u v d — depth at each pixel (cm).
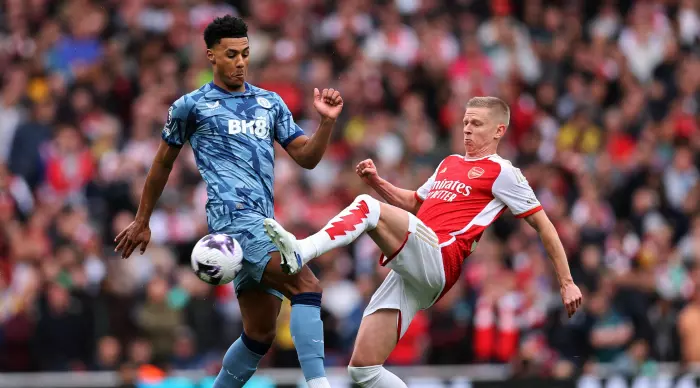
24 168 5128
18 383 3838
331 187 5097
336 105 2330
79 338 4369
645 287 4866
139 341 4325
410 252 2386
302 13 6212
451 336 4388
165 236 4784
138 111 5397
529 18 6762
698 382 4053
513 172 2505
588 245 4872
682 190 5784
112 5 6112
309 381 2259
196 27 6128
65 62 5791
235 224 2289
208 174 2317
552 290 4750
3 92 5591
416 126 5688
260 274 2286
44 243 4600
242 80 2348
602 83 6419
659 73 6531
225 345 4416
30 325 4350
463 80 6050
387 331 2489
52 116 5372
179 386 3872
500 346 4397
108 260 4594
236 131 2322
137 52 5862
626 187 5609
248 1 6391
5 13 6122
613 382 3997
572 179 5469
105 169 5122
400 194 2662
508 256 4841
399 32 6219
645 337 4662
